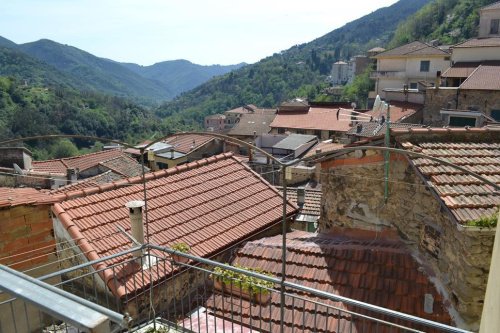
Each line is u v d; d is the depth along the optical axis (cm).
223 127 7862
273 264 694
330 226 830
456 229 552
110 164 2461
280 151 2792
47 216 586
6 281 167
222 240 717
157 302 600
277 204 867
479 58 3206
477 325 530
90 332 136
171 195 795
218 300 636
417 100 3238
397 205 718
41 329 421
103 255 604
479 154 672
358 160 756
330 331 561
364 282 636
